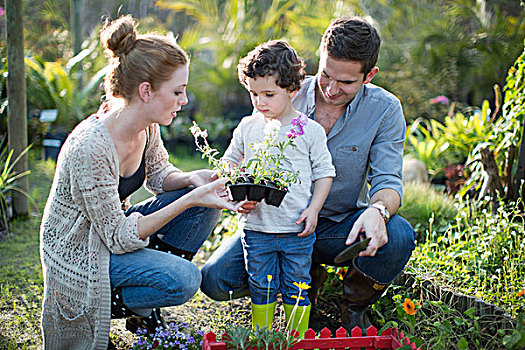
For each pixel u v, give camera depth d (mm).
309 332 2105
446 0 8602
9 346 2496
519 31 7984
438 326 2359
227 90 8445
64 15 10258
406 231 2477
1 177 4367
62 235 2227
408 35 8477
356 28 2301
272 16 8391
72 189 2146
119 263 2211
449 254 3104
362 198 2777
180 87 2186
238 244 2551
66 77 6734
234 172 2342
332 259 2676
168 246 2549
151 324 2533
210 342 2053
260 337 2012
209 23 8953
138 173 2486
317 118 2686
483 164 3895
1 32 7016
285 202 2379
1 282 3250
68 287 2203
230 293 2561
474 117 5363
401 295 2859
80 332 2258
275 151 2391
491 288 2830
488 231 3279
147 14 10914
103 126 2180
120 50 2154
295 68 2303
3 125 5652
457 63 8180
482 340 2496
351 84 2383
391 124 2637
